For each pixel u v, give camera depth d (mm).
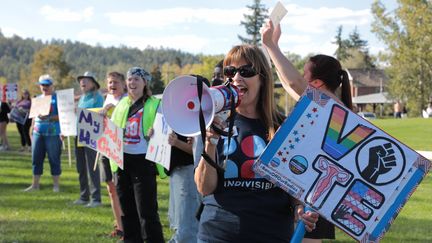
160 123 5020
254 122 2820
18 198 8703
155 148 5043
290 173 2609
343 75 3609
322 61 3553
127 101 5457
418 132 26797
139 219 5426
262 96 2842
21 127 16531
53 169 9391
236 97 2531
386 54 47594
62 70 79812
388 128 29297
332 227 3570
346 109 2615
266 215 2719
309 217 2691
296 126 2625
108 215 7480
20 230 6527
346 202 2592
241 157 2736
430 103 45219
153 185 5285
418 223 7418
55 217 7316
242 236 2697
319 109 2623
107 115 6164
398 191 2576
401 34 46281
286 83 3420
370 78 84125
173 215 5043
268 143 2652
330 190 2598
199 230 2855
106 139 5555
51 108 9180
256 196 2723
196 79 2406
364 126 2602
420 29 45219
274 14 3312
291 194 2609
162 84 64000
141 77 5328
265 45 3363
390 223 2568
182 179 4930
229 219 2719
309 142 2617
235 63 2816
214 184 2760
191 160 4914
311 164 2609
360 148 2600
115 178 5504
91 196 8219
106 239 6160
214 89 2459
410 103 47656
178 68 96875
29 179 10883
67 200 8594
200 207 2904
